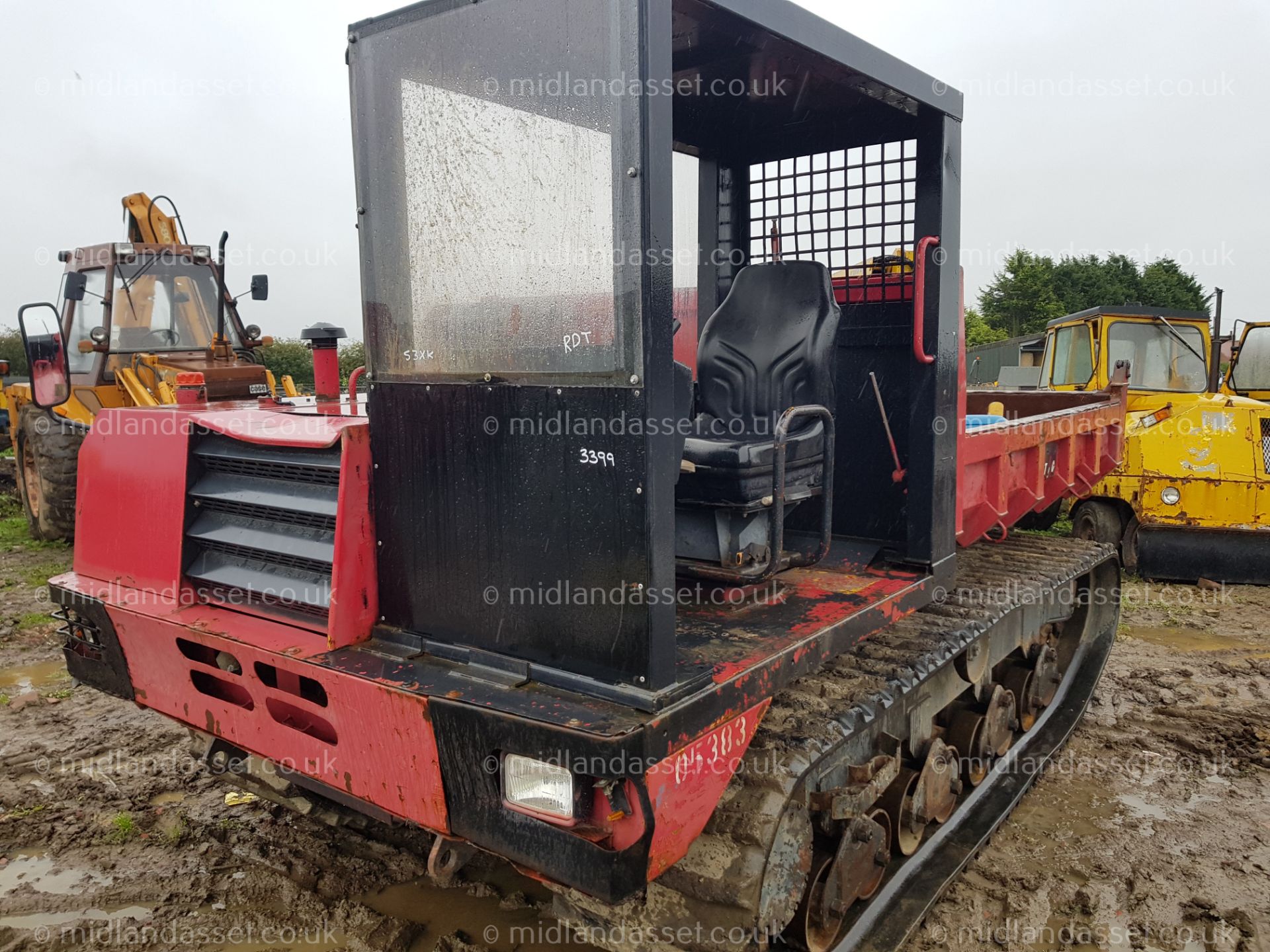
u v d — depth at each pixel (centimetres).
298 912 296
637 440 185
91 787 382
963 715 378
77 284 739
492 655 212
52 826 351
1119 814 379
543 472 201
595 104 187
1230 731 460
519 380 203
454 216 213
